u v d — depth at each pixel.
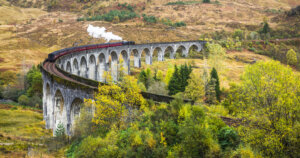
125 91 28.16
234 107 36.97
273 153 18.89
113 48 88.00
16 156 27.92
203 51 118.44
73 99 35.59
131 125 24.25
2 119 54.56
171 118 22.38
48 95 47.72
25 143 34.09
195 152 18.25
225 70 81.00
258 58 108.75
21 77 90.62
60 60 55.94
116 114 26.23
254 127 21.97
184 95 47.88
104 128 26.59
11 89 82.12
